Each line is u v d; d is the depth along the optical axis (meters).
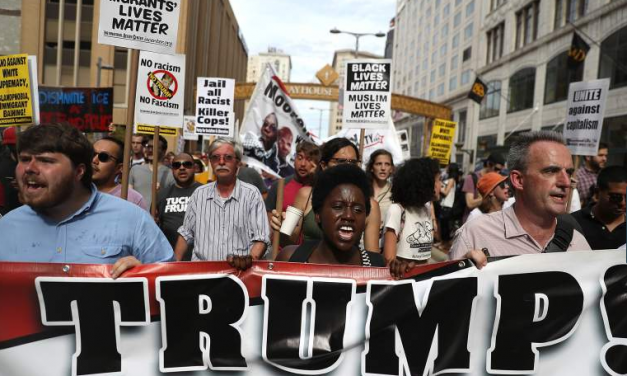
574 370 2.67
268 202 5.04
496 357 2.67
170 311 2.56
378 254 2.93
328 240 2.72
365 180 2.69
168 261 2.65
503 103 39.41
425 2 70.12
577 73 27.77
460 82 51.62
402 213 4.06
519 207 2.77
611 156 24.22
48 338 2.46
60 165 2.24
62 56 24.17
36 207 2.28
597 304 2.67
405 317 2.65
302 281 2.64
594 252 2.68
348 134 9.33
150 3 4.05
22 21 23.52
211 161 4.23
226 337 2.61
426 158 4.12
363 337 2.65
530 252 2.76
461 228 2.99
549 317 2.67
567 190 2.57
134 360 2.54
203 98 7.98
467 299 2.68
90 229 2.46
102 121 6.98
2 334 2.41
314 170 4.72
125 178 3.92
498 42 41.88
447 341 2.66
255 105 6.55
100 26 3.94
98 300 2.48
